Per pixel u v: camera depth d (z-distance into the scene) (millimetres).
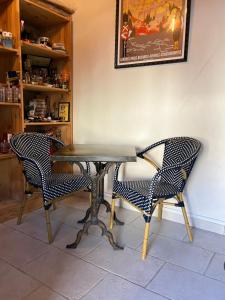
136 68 2357
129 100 2447
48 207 1845
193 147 1896
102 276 1526
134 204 1775
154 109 2314
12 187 2471
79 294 1375
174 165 1662
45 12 2455
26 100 2828
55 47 2598
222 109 1985
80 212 2459
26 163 2004
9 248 1809
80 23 2654
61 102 2889
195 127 2125
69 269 1587
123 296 1366
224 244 1919
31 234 2012
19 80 2246
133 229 2127
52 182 1952
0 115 2445
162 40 2178
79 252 1773
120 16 2361
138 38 2295
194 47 2045
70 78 2785
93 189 1863
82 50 2686
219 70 1965
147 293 1390
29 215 2363
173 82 2182
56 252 1771
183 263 1668
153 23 2199
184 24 2055
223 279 1514
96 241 1924
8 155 2260
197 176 2148
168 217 2316
